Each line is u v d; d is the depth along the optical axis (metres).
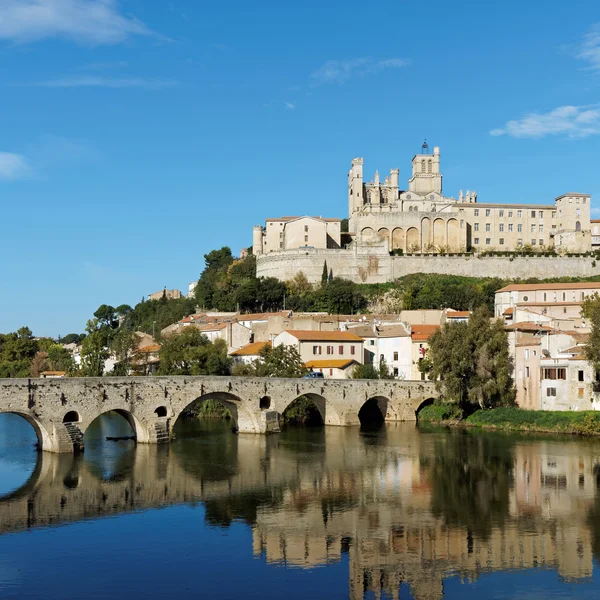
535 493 81.94
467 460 101.12
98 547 64.31
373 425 140.12
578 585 55.78
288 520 72.12
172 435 114.38
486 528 69.31
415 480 89.12
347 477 91.00
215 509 76.38
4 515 74.19
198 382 116.44
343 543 65.31
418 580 56.81
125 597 53.62
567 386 129.50
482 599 53.34
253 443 116.44
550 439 118.38
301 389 131.38
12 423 158.25
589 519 71.69
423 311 198.25
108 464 98.38
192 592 54.59
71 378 102.81
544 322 157.00
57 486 86.06
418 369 167.62
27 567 59.59
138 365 173.62
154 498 80.75
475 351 139.38
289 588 55.34
